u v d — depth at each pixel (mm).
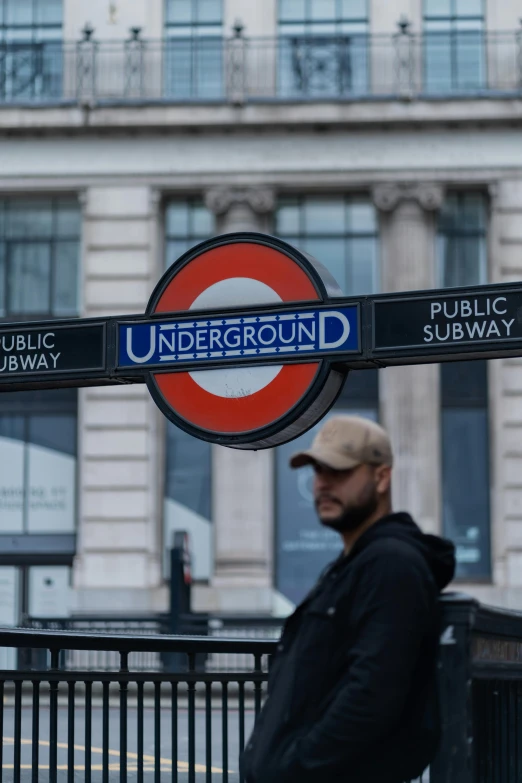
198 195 30156
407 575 3992
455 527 29391
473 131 29297
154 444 29406
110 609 28828
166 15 30250
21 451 30078
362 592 4031
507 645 5496
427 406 29281
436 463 29203
